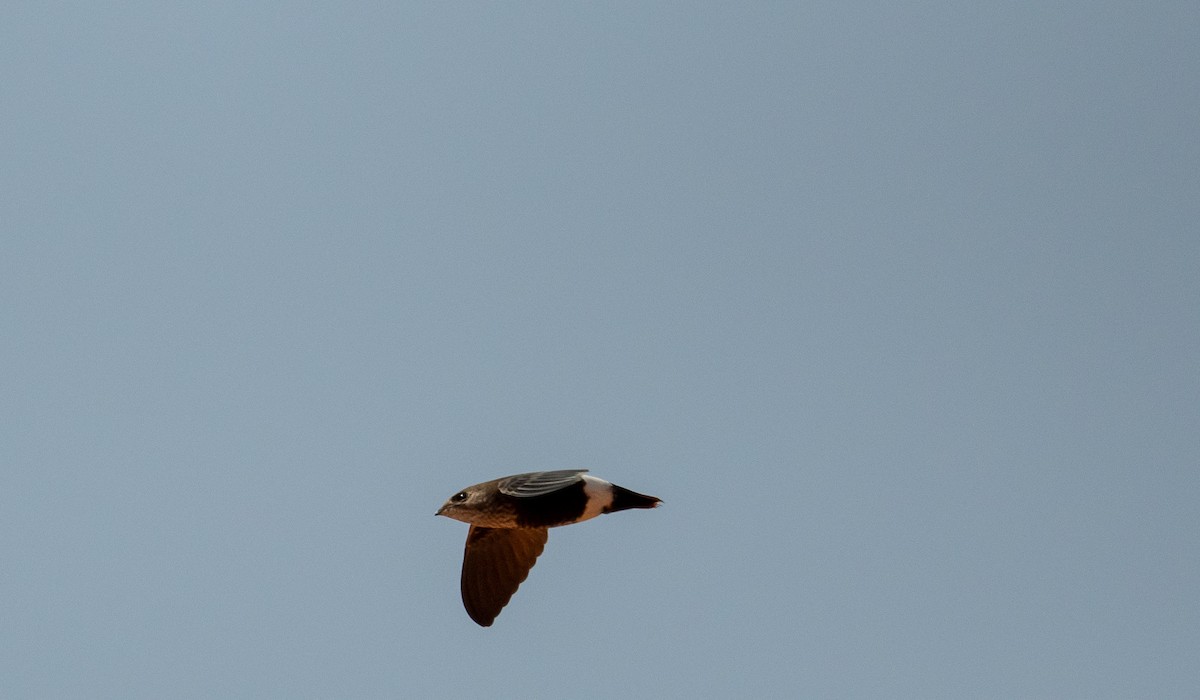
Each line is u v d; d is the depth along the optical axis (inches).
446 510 693.9
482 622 759.1
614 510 695.7
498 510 691.4
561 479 672.4
